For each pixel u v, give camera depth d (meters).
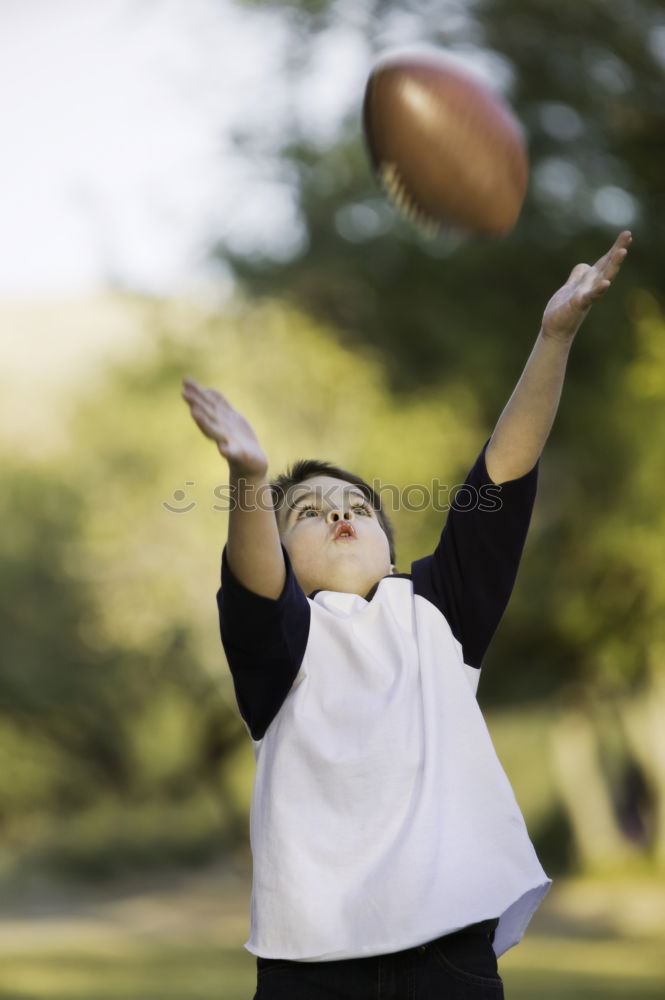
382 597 9.46
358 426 54.56
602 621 60.88
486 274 47.75
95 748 102.81
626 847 83.69
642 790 84.31
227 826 109.31
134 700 97.56
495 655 65.12
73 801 108.50
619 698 74.50
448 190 10.20
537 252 46.25
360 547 9.95
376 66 10.58
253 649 8.88
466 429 52.56
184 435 76.69
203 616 88.56
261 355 55.81
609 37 44.22
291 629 8.89
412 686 8.96
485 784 8.77
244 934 68.38
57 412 97.62
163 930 71.69
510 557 9.49
